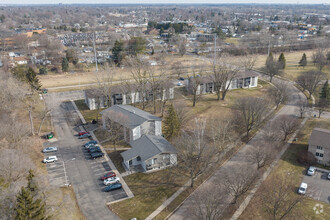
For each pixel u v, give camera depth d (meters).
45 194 49.50
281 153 71.62
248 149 72.75
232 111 95.50
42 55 166.00
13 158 50.97
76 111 97.25
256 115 82.56
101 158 67.88
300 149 73.31
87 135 78.62
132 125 73.00
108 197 54.56
